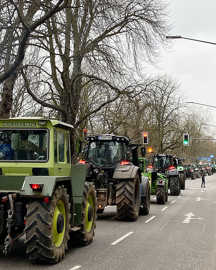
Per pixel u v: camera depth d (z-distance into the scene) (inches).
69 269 298.7
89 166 603.5
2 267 300.8
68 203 343.3
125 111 1120.8
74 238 391.9
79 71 790.5
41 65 720.3
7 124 346.9
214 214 700.0
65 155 368.2
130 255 354.6
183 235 467.5
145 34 786.2
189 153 3558.1
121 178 576.7
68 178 354.3
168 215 681.6
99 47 743.7
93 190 419.2
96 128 1368.1
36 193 303.7
